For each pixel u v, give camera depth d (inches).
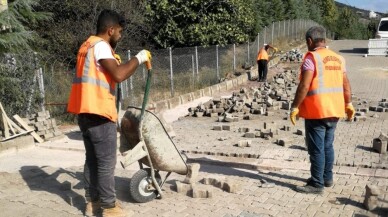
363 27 2343.8
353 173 232.4
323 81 197.5
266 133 318.7
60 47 670.5
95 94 164.9
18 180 231.8
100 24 171.6
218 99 488.1
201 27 746.8
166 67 629.9
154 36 768.9
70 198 198.8
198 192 202.7
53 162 282.8
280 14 1254.3
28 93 394.0
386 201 192.4
